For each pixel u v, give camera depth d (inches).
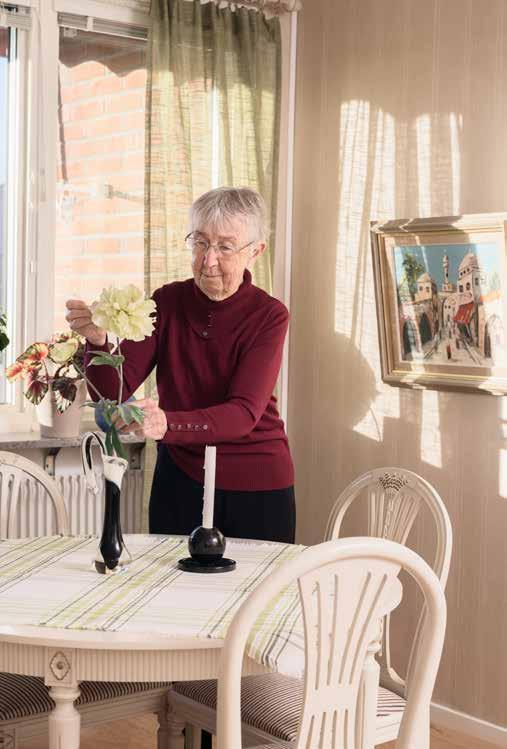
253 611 65.6
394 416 154.5
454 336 143.6
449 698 146.8
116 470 92.3
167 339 117.0
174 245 153.5
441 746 139.8
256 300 115.3
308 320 169.0
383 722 96.2
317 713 70.4
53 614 80.0
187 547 104.2
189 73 154.9
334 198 163.9
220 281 112.4
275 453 119.0
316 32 166.4
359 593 69.9
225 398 115.0
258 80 161.6
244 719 96.3
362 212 159.0
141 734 140.1
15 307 151.6
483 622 142.4
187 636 75.6
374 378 157.6
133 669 76.1
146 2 155.5
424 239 145.5
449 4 144.3
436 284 145.1
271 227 164.6
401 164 152.1
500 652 140.4
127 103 159.5
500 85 137.7
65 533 118.6
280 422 120.7
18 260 151.0
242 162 161.5
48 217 151.7
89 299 157.9
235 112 160.2
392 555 69.1
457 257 141.8
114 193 159.2
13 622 77.9
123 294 87.9
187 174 153.9
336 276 163.9
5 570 93.6
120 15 153.8
